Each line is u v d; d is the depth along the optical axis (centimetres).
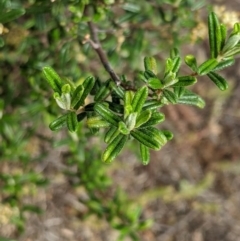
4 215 43
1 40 33
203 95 75
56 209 67
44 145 60
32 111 42
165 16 42
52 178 58
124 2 41
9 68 46
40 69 41
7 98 44
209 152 76
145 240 72
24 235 64
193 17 42
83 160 44
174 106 74
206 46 76
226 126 78
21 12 31
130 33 43
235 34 24
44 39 45
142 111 24
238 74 78
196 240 74
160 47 46
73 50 41
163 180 75
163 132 25
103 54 35
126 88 28
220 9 38
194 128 76
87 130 43
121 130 23
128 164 73
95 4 35
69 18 39
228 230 75
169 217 74
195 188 73
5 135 45
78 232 68
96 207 46
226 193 76
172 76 24
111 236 69
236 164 76
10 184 43
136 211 45
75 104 24
